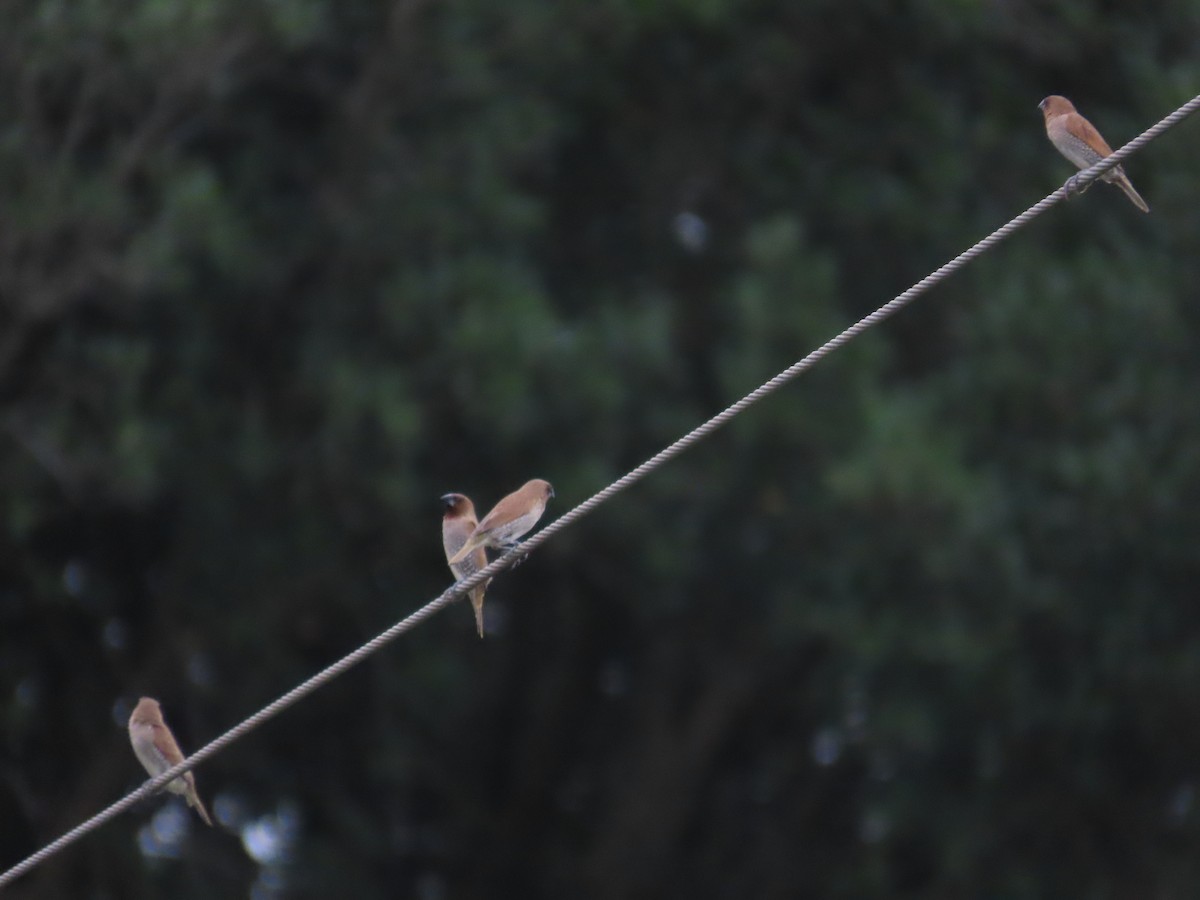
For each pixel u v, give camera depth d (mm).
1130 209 28547
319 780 32750
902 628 27156
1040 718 30234
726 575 29875
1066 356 26703
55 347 25328
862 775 34156
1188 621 29953
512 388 24359
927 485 24500
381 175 25938
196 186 23719
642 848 33625
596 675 34625
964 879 32312
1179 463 27688
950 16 26391
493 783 35406
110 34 23953
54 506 26781
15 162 24406
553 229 28641
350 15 26391
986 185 28609
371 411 25422
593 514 27172
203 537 28016
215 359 26656
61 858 29766
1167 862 32500
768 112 28469
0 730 29375
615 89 27469
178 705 30594
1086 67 28781
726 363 25906
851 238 28750
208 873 31453
